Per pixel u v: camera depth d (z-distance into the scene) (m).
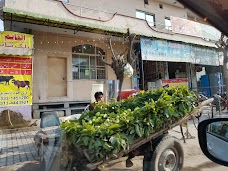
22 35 8.84
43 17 8.84
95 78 12.82
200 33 14.94
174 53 12.93
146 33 12.17
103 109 4.32
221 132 2.01
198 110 4.09
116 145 2.71
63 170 2.72
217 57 15.23
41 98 10.95
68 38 11.94
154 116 3.26
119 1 15.01
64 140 3.01
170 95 4.13
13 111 8.83
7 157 4.61
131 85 13.52
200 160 4.76
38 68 10.98
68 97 11.75
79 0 13.16
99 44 12.92
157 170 3.28
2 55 8.77
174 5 17.84
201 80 17.09
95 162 2.64
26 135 6.46
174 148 3.62
